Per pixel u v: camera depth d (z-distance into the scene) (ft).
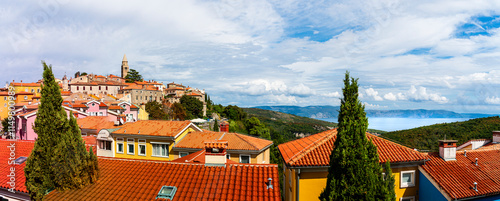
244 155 85.66
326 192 37.11
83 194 43.65
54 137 44.39
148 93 351.05
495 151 63.98
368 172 35.22
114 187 44.73
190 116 304.50
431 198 52.39
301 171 49.83
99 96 287.28
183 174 46.60
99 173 47.88
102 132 94.89
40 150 43.70
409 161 53.06
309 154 52.01
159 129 93.81
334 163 36.76
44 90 44.73
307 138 67.62
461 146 83.61
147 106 264.52
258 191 41.52
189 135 94.84
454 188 49.83
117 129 96.78
